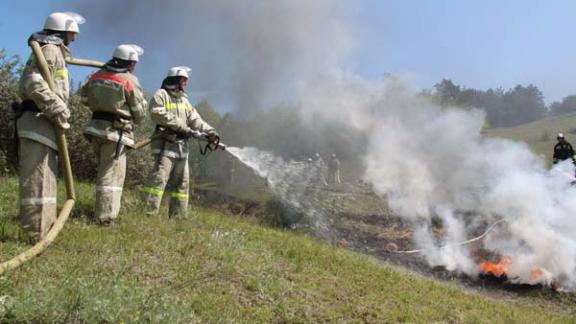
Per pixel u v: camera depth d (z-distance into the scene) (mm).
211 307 4523
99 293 3992
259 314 4672
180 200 7504
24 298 3748
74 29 5543
